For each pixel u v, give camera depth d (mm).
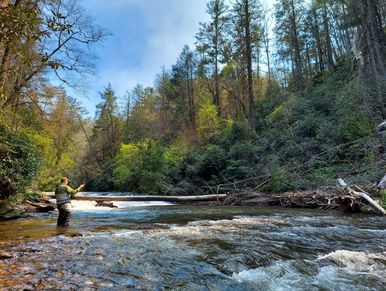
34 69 11656
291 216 9945
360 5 21891
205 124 31531
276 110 27047
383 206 9836
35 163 11812
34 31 4344
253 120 26703
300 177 16188
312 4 40250
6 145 10102
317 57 46719
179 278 3727
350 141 17172
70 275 3748
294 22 42219
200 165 22953
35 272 3846
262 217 9773
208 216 10414
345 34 37812
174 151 28875
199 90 42062
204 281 3637
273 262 4473
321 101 24031
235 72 32812
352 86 20094
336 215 10047
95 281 3549
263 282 3652
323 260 4551
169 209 13281
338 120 19375
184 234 6594
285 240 5953
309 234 6566
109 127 52500
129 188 30391
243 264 4359
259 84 41844
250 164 21328
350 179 13648
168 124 44625
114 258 4566
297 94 30984
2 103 11555
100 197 15531
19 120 13719
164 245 5477
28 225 8398
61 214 8234
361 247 5387
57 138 27891
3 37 4211
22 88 13391
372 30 20812
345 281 3707
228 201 16031
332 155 16922
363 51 23375
